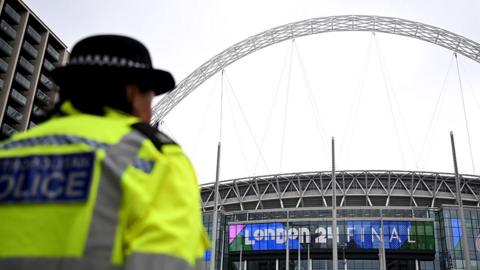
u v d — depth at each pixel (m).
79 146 1.76
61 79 2.01
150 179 1.74
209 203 123.75
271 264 103.12
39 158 1.79
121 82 2.00
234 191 123.69
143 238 1.60
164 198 1.73
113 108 1.98
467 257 37.88
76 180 1.70
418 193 118.12
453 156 41.22
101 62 1.97
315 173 121.12
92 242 1.60
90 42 2.02
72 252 1.59
